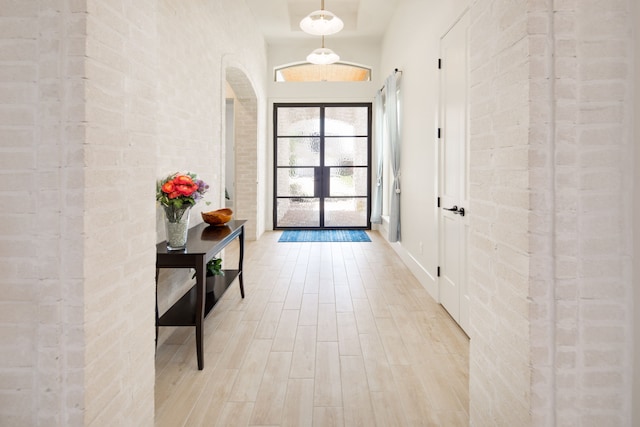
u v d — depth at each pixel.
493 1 1.63
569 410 1.40
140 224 1.72
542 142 1.37
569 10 1.36
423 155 4.35
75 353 1.35
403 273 4.89
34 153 1.34
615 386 1.41
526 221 1.39
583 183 1.38
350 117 8.16
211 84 3.99
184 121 3.26
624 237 1.40
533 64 1.36
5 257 1.36
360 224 8.32
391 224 5.64
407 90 5.15
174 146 3.05
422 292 4.13
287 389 2.28
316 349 2.80
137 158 1.69
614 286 1.40
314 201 8.30
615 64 1.38
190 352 2.76
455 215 3.30
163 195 2.54
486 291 1.72
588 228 1.39
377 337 3.00
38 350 1.36
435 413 2.06
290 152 8.24
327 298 3.94
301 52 7.95
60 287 1.34
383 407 2.11
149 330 1.82
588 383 1.41
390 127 5.71
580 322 1.40
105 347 1.47
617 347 1.41
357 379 2.39
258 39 6.79
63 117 1.33
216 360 2.64
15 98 1.34
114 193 1.52
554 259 1.38
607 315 1.40
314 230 8.23
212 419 2.01
